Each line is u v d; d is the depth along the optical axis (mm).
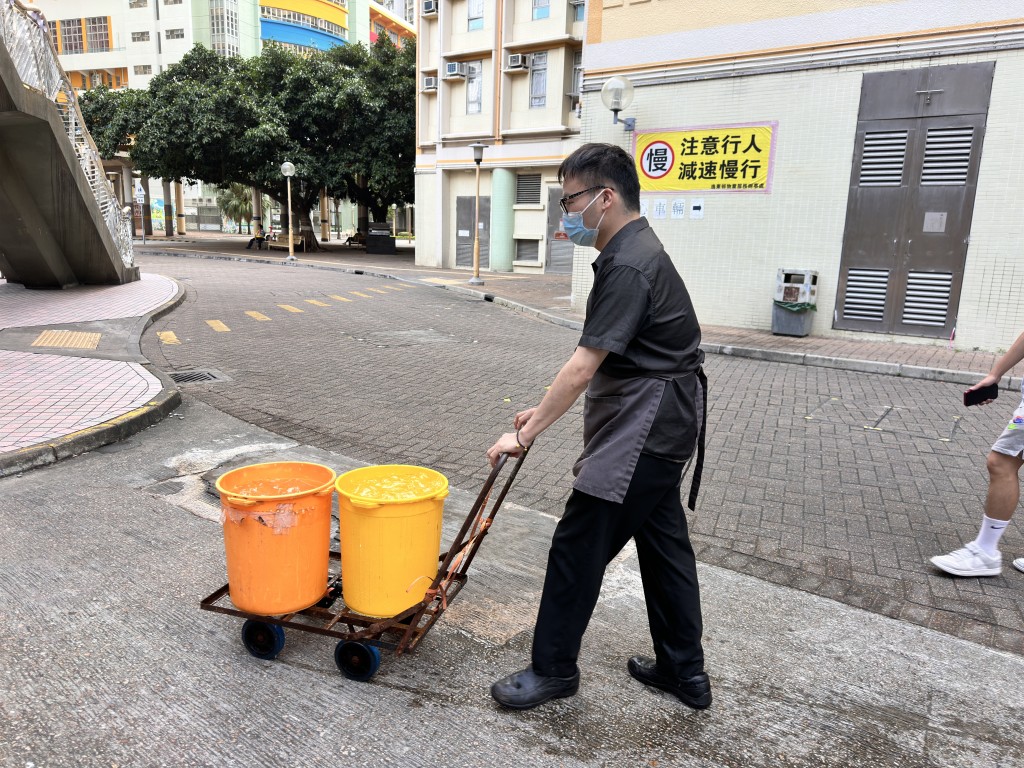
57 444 4910
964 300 9664
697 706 2457
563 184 2260
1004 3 8922
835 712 2479
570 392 2145
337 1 72688
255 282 17672
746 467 5172
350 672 2572
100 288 13734
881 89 9867
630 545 3836
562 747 2264
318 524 2576
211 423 5988
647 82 11766
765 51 10664
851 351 9492
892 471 5117
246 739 2260
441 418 6340
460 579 2812
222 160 28453
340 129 29609
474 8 22812
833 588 3393
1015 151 9102
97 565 3385
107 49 60344
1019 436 3309
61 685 2494
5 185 11297
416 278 19922
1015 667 2768
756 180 11008
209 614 2994
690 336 2266
